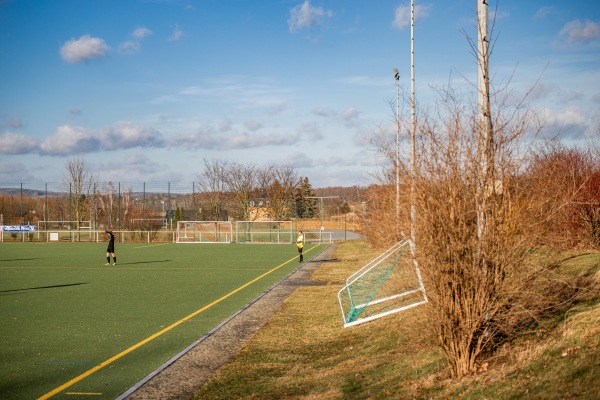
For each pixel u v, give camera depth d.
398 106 32.03
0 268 34.44
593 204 16.77
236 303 19.75
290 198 88.56
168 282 26.47
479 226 7.93
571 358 6.75
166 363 11.30
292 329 14.48
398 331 11.64
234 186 86.94
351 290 20.12
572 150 17.84
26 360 11.91
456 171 8.09
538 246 8.30
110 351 12.68
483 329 8.00
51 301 20.72
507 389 6.70
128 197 74.62
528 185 8.36
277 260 39.34
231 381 9.94
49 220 78.25
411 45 19.64
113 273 31.09
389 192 10.02
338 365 10.67
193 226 70.69
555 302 9.11
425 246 8.07
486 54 8.49
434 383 7.91
